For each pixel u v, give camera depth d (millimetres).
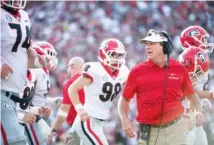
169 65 14398
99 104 16594
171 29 41312
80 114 15844
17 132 13289
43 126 18016
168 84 14297
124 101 14594
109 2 41875
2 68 12766
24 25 13477
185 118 17344
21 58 13477
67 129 29781
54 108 28766
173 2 42500
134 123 30750
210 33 42312
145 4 42000
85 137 16625
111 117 30469
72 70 19391
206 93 16422
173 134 14352
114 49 16312
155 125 14359
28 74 16297
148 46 14383
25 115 16062
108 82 16422
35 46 16234
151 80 14258
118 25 40781
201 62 16984
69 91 16125
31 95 16484
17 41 13273
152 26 41281
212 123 21141
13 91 13359
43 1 42750
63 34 40094
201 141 17859
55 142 29516
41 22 41562
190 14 42344
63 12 41781
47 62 14234
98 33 40094
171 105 14352
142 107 14422
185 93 14883
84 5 41781
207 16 42812
